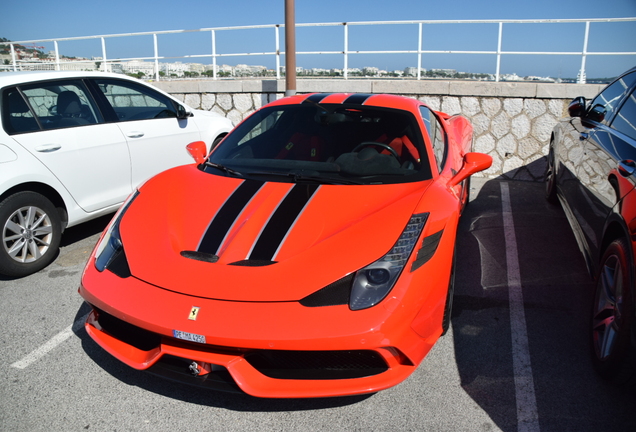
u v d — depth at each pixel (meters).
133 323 1.94
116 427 2.00
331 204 2.39
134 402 2.16
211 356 1.90
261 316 1.83
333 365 1.96
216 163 3.03
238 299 1.88
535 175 6.35
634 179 2.20
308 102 3.38
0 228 3.23
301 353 1.93
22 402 2.14
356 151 2.89
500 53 6.93
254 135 3.20
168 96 4.68
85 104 3.90
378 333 1.84
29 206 3.40
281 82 7.23
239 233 2.21
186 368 2.01
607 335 2.23
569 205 3.55
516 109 6.29
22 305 3.03
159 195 2.65
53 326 2.79
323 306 1.86
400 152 2.88
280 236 2.16
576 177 3.36
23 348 2.56
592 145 3.11
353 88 7.07
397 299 1.92
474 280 3.38
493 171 6.52
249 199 2.49
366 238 2.10
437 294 2.13
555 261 3.68
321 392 1.91
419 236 2.14
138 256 2.17
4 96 3.38
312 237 2.14
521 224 4.51
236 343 1.81
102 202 3.96
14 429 1.98
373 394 2.22
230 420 2.05
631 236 2.05
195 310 1.87
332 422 2.04
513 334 2.71
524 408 2.12
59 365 2.42
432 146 2.99
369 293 1.91
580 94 6.03
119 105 4.20
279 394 1.90
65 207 3.69
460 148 3.86
